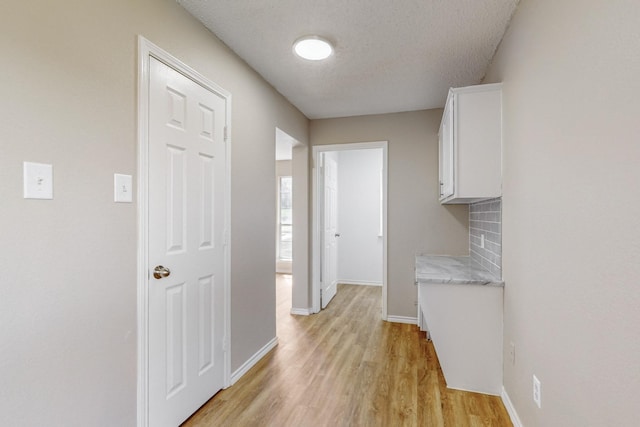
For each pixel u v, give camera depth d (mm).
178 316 1729
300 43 2102
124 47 1409
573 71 1148
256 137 2570
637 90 820
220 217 2090
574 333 1146
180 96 1741
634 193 833
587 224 1061
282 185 6543
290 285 5398
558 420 1271
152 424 1555
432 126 3490
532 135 1545
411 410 1914
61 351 1172
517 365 1768
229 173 2184
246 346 2410
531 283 1560
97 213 1292
